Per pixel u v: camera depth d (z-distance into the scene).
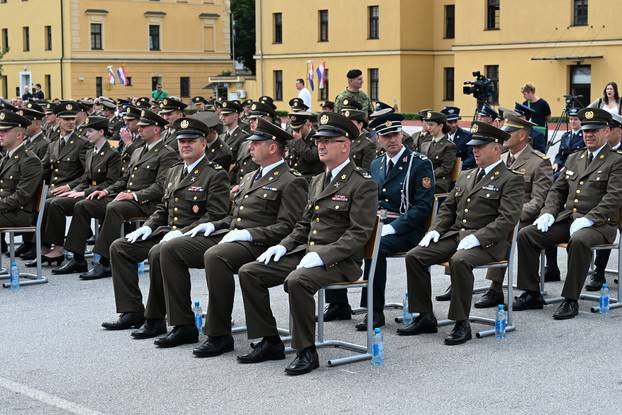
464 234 9.73
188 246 9.30
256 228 9.02
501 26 50.88
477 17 52.09
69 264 13.09
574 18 48.12
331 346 9.23
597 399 7.56
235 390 7.89
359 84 16.67
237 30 82.88
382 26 57.22
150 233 10.08
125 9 72.62
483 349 9.07
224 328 9.01
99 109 22.92
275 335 8.79
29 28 74.62
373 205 8.62
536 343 9.27
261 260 8.68
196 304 9.84
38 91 45.81
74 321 10.34
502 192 9.62
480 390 7.81
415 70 57.28
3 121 12.21
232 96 61.69
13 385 8.09
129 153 14.15
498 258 9.52
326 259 8.39
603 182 10.55
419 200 10.12
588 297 10.95
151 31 74.19
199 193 9.88
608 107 16.22
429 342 9.38
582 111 10.73
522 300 10.77
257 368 8.53
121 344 9.40
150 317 9.65
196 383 8.10
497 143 9.78
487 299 10.89
